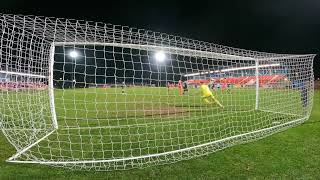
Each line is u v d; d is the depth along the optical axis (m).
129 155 6.32
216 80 11.99
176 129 8.38
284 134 7.86
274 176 5.29
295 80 11.42
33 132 7.10
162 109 10.71
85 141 7.30
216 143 6.99
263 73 12.28
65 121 9.30
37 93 7.93
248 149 6.65
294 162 5.92
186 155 6.26
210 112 10.94
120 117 9.95
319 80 31.33
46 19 5.59
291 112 10.80
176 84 9.59
